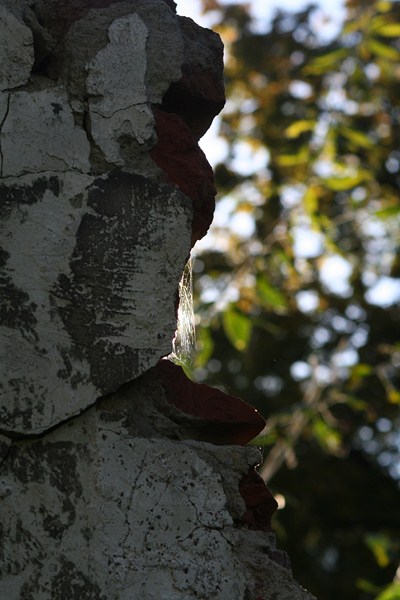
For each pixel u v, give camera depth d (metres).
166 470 2.59
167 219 2.73
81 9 2.84
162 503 2.56
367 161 13.56
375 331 14.95
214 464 2.67
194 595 2.53
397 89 13.30
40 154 2.67
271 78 14.49
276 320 14.70
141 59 2.84
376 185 11.74
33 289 2.58
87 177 2.69
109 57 2.80
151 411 2.67
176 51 2.88
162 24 2.89
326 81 13.55
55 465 2.51
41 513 2.48
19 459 2.49
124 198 2.71
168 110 2.93
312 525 15.53
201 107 2.95
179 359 2.96
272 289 7.96
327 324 15.18
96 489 2.52
